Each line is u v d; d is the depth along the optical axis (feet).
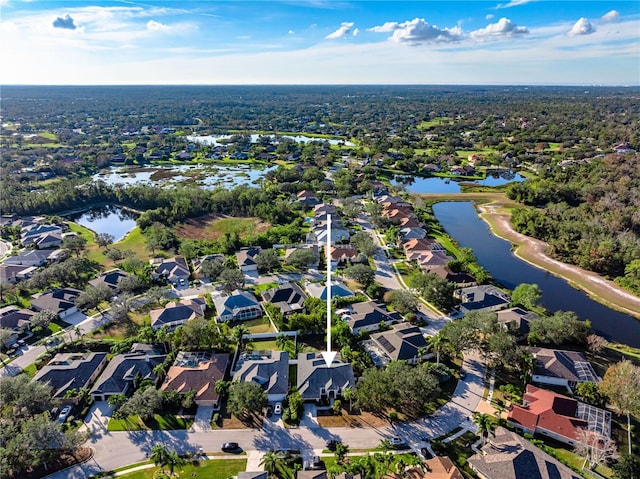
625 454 200.03
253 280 399.85
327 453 211.61
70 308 341.62
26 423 207.51
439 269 406.62
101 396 247.91
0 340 287.07
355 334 308.81
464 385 260.21
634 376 236.02
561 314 312.09
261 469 201.98
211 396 244.22
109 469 203.21
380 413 237.66
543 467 193.06
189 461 206.28
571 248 462.19
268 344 299.17
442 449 212.02
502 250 498.28
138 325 325.62
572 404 235.40
